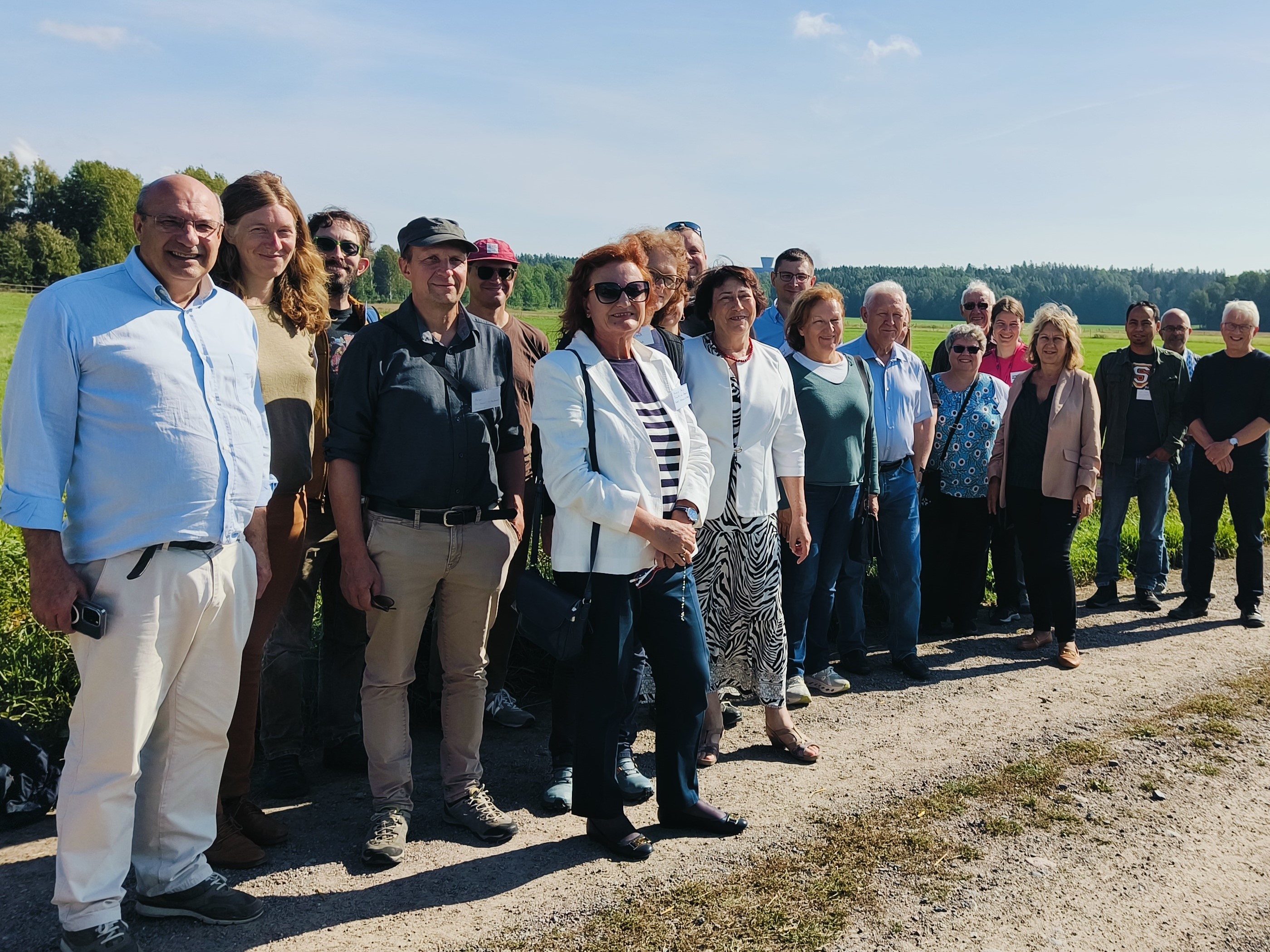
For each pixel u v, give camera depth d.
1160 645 6.32
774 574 4.34
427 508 3.48
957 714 5.04
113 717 2.73
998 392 6.51
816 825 3.72
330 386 4.00
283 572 3.52
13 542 6.59
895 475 5.69
